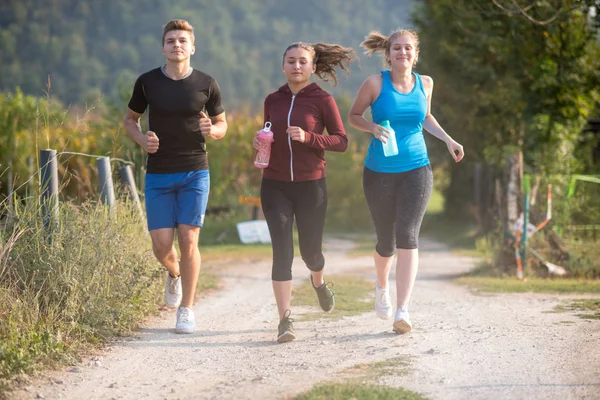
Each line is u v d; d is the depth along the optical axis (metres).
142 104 13.49
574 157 39.41
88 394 9.86
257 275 25.48
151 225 13.52
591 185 32.59
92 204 15.83
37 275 12.85
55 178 13.94
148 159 13.61
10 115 43.19
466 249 39.44
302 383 9.89
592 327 12.98
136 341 12.93
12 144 41.91
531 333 12.59
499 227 26.16
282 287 12.73
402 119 12.89
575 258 24.28
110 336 12.99
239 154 57.75
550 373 10.02
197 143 13.50
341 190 59.41
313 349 11.91
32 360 10.72
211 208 51.59
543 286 20.28
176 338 13.17
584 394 9.10
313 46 13.58
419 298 18.14
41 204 13.70
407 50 12.82
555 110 38.56
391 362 10.75
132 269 14.93
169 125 13.27
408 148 12.89
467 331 12.90
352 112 13.10
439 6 42.97
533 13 34.28
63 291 12.91
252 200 47.31
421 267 29.95
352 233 56.84
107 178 16.44
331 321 14.38
